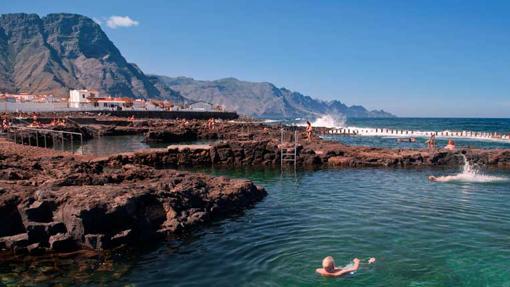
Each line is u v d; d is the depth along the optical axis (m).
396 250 12.40
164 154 33.34
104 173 18.08
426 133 77.25
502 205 18.47
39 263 11.41
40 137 44.28
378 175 28.75
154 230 13.91
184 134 57.91
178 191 16.11
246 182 20.09
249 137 51.47
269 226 15.14
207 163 34.34
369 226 14.98
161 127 64.75
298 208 18.03
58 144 46.31
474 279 10.38
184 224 14.67
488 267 11.09
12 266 11.20
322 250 12.47
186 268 11.19
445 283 10.14
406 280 10.32
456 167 33.44
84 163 20.33
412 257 11.83
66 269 11.06
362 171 30.92
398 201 19.47
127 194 13.77
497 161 34.91
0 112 62.53
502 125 138.50
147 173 18.66
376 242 13.15
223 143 34.91
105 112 86.00
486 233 14.05
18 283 10.20
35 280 10.37
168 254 12.25
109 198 13.23
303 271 10.92
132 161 31.61
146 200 14.47
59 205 12.95
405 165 34.25
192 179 18.66
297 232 14.33
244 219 16.17
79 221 12.30
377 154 35.84
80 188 14.06
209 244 13.15
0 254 11.87
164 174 19.25
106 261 11.64
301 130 75.19
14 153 22.73
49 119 60.34
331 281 10.28
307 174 29.20
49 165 19.16
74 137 53.53
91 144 48.19
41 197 12.88
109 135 61.59
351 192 21.97
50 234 12.34
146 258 11.91
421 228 14.69
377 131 82.12
